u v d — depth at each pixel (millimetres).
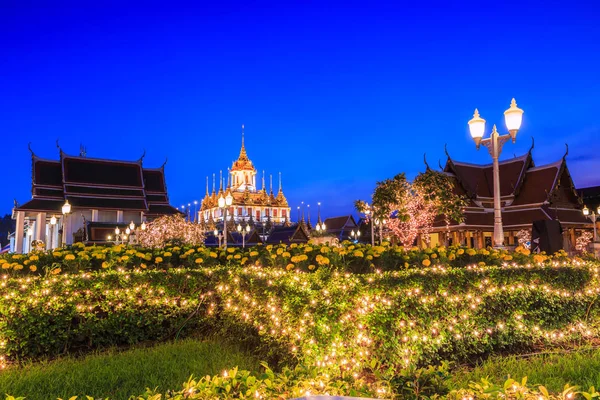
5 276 8305
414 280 7438
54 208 57500
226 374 4723
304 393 4285
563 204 39812
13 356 7660
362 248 9914
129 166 64000
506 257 10469
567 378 6141
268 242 76625
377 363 6773
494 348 8227
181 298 9086
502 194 41062
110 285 8414
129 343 8516
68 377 6285
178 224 49656
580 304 9211
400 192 21672
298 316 6891
